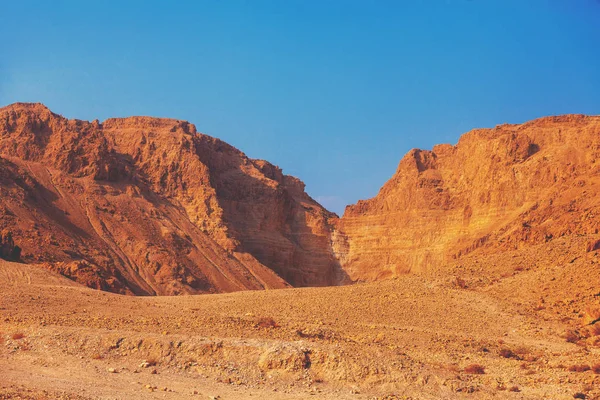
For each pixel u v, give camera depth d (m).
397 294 81.12
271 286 159.62
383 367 43.44
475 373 49.88
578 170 146.38
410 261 179.38
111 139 187.62
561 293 75.56
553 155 157.88
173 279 142.38
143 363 44.12
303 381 42.53
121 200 162.12
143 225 157.75
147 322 54.53
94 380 40.91
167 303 79.75
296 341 46.88
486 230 152.88
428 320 71.62
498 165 167.25
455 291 80.38
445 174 189.62
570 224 100.31
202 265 154.12
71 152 164.62
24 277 85.56
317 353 44.09
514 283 81.56
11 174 147.38
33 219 136.50
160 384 41.06
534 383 46.09
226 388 41.09
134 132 188.38
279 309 76.75
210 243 166.50
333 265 194.25
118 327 51.91
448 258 145.62
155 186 177.62
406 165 197.75
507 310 73.31
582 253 84.94
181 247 157.12
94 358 44.88
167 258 147.12
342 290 86.38
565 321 69.31
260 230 187.25
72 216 149.62
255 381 42.50
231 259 164.12
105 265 134.50
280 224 195.00
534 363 54.28
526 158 164.75
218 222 172.75
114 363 44.47
